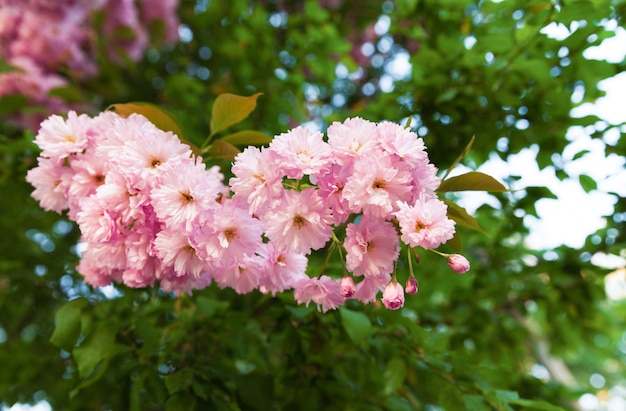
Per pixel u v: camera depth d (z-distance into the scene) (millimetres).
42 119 1188
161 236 582
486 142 984
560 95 890
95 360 695
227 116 673
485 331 1100
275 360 934
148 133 597
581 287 1014
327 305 617
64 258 1275
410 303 1089
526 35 881
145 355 732
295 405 823
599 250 968
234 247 585
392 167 553
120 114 653
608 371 3311
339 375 839
